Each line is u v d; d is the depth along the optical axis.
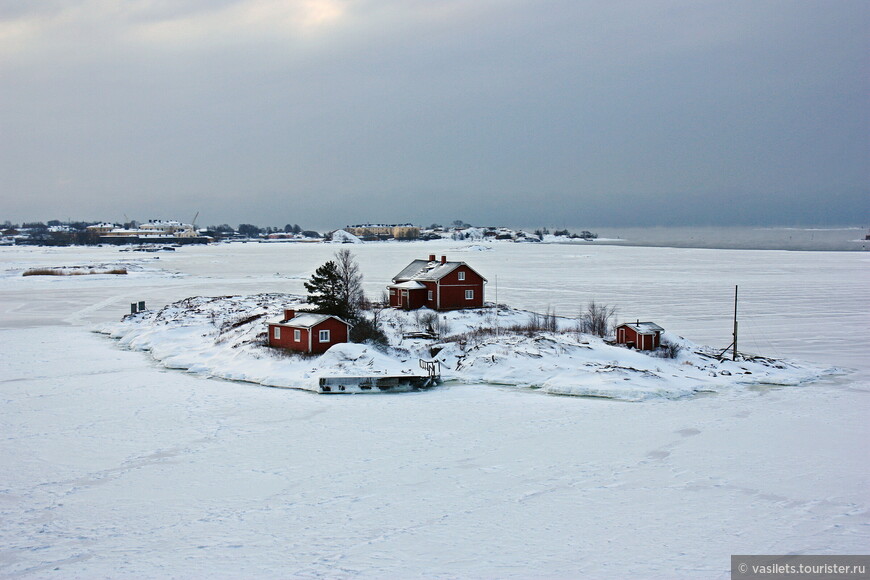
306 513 25.91
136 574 21.16
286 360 51.09
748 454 33.06
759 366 53.41
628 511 26.08
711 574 21.03
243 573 21.20
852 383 49.53
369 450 33.53
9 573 21.23
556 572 21.20
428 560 22.03
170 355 56.97
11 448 33.66
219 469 30.80
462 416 39.97
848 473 30.39
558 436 36.00
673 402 43.69
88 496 27.61
